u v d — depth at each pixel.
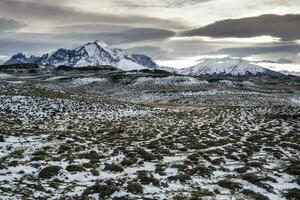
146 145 39.91
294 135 50.09
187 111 85.44
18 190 21.25
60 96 86.81
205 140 45.19
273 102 130.00
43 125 52.78
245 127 58.00
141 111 82.81
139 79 193.50
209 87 177.12
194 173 28.08
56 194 21.39
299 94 163.50
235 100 132.00
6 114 60.09
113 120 65.38
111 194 21.83
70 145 36.41
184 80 189.12
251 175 27.42
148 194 22.36
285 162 34.75
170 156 34.91
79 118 64.50
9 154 30.77
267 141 45.00
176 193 22.97
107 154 34.19
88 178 25.38
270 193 24.44
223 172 29.50
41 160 29.30
